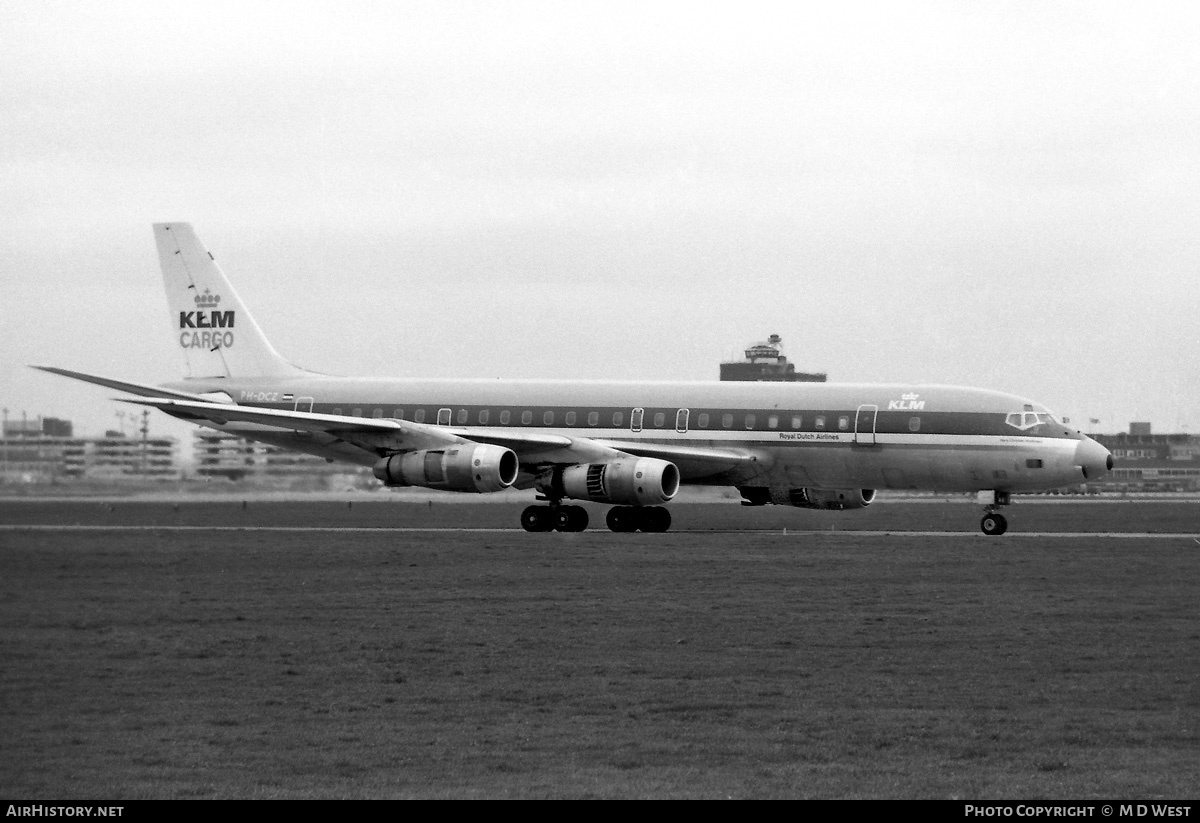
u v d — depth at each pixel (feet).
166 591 371.15
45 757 201.26
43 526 630.33
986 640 294.25
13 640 292.61
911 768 195.00
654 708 230.68
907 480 587.27
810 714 226.58
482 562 449.89
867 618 324.39
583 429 624.18
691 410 609.42
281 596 362.94
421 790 184.24
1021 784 186.91
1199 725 219.61
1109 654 277.85
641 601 353.72
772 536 570.46
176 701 236.22
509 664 267.59
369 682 251.19
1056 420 576.61
